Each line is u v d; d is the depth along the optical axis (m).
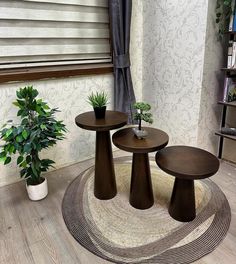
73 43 2.03
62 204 1.65
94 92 2.21
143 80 2.56
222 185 1.82
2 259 1.23
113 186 1.69
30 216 1.54
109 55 2.28
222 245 1.27
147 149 1.34
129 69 2.28
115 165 2.17
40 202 1.68
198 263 1.17
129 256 1.22
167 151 1.50
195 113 2.07
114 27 2.08
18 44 1.77
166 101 2.34
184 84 2.11
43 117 1.59
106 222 1.47
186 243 1.29
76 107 2.15
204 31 1.83
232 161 2.17
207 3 1.75
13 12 1.68
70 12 1.92
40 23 1.82
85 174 2.05
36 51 1.86
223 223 1.42
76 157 2.28
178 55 2.09
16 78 1.75
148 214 1.53
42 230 1.42
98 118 1.63
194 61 1.96
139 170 1.50
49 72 1.89
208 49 1.89
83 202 1.67
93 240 1.33
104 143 1.59
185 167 1.29
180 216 1.44
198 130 2.09
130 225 1.44
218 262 1.17
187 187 1.38
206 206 1.58
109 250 1.27
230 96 2.04
